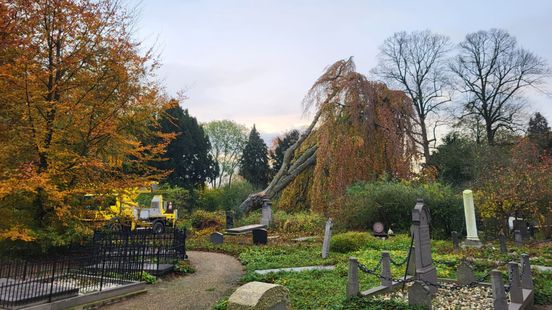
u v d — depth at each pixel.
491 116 39.25
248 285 4.51
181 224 27.50
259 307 4.16
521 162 25.03
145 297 9.46
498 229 21.22
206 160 53.31
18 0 11.47
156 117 14.76
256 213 32.19
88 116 12.92
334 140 27.48
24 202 12.49
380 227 21.91
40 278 9.53
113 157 14.10
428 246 9.96
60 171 12.16
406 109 29.05
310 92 29.64
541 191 20.38
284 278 10.70
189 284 11.02
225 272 13.01
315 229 25.06
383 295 8.65
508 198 20.34
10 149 11.57
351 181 26.27
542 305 8.66
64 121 12.95
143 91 13.86
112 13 13.41
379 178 26.62
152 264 12.24
